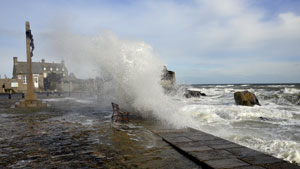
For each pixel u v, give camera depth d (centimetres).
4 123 788
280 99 2048
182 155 421
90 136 574
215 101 2139
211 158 383
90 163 375
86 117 925
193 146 460
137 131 629
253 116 1034
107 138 552
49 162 380
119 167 357
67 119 874
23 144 499
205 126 796
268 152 493
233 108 1228
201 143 485
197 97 2767
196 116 981
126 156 414
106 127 693
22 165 366
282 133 705
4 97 2770
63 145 491
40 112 1123
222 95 3100
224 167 342
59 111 1157
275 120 955
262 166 347
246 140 589
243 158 385
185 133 587
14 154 426
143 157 407
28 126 726
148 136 569
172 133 588
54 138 556
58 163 375
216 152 418
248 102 1573
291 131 736
